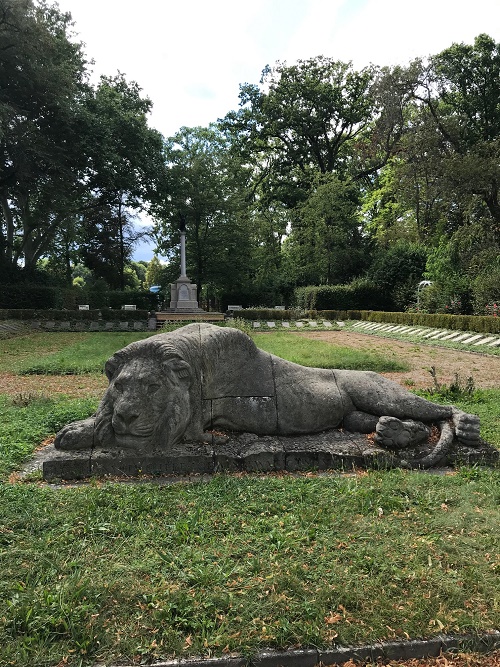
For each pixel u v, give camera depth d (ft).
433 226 85.87
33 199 85.35
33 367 34.60
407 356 44.34
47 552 9.10
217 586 8.20
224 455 13.88
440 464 14.57
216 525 10.27
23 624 7.29
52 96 68.64
